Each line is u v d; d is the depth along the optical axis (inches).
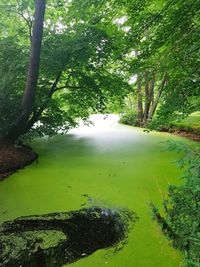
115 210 162.4
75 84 362.9
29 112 282.7
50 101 329.1
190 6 176.6
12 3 327.6
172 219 86.5
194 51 193.5
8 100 275.9
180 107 199.5
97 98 363.3
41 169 237.1
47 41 321.4
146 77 231.3
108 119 670.5
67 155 284.7
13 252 125.8
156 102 498.6
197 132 381.4
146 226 144.3
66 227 145.1
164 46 201.9
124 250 125.3
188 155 92.1
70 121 365.1
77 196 181.8
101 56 324.5
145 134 412.2
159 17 191.9
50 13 341.4
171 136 390.6
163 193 183.3
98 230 142.1
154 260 117.5
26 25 350.9
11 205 169.2
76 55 320.5
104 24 227.8
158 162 253.0
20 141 299.6
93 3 196.7
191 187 85.1
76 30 323.3
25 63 294.2
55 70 319.0
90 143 345.7
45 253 125.0
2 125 277.1
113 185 199.8
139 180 208.4
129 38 201.9
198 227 79.5
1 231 141.4
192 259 74.7
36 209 164.2
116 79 351.9
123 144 336.2
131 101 697.0
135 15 192.9
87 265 116.8
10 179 212.4
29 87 275.4
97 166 245.1
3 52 299.1
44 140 368.2
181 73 198.1
